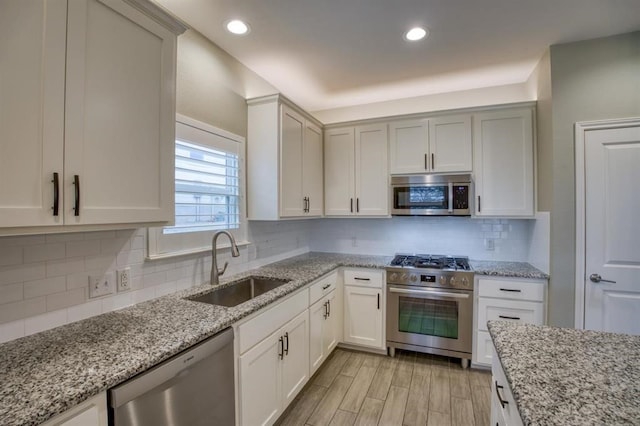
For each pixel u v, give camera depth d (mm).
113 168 1228
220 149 2229
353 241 3588
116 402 960
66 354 1093
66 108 1069
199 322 1404
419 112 3084
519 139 2648
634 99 2111
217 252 2223
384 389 2355
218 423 1398
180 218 1913
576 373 931
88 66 1136
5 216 923
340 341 3004
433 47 2297
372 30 2070
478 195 2752
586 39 2195
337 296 2949
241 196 2447
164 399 1135
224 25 1994
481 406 2143
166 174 1460
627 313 2141
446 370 2635
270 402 1794
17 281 1216
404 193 2957
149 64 1374
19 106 957
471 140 2775
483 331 2578
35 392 857
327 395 2285
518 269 2605
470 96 3115
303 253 3596
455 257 3148
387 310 2850
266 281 2344
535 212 2611
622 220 2143
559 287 2283
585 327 2221
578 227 2223
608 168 2164
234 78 2400
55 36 1039
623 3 1793
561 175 2262
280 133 2443
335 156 3262
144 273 1711
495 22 1986
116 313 1519
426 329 2740
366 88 3066
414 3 1795
